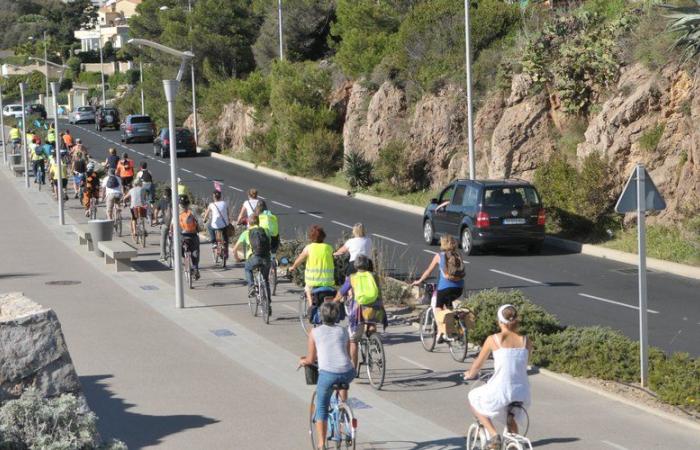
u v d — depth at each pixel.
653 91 39.75
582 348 19.41
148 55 115.44
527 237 36.16
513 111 47.59
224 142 87.56
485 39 57.62
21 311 14.83
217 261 34.06
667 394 17.03
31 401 13.22
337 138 66.12
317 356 13.55
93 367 19.86
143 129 95.69
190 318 25.12
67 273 32.84
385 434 15.30
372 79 64.56
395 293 26.88
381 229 44.00
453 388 18.19
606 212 39.28
